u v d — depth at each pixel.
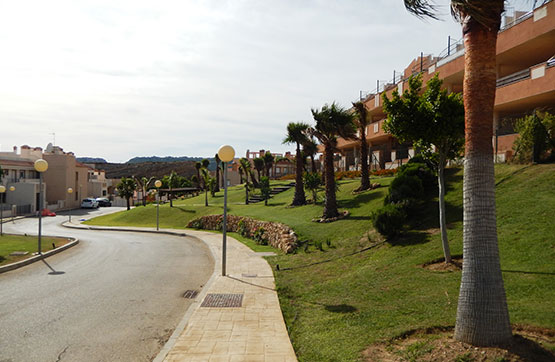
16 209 45.81
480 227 4.36
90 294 8.81
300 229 15.80
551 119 13.12
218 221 26.33
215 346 5.29
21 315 7.07
